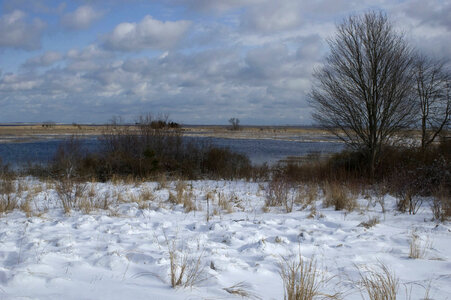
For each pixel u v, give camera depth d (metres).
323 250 5.11
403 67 14.03
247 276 3.91
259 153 29.28
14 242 5.04
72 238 5.42
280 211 8.67
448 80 15.75
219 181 15.02
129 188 11.74
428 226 6.85
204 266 4.11
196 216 7.81
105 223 6.70
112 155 15.45
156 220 7.26
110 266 3.96
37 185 11.71
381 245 5.36
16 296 2.95
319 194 11.48
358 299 3.38
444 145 15.25
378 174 13.88
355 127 14.63
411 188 9.71
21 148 31.02
